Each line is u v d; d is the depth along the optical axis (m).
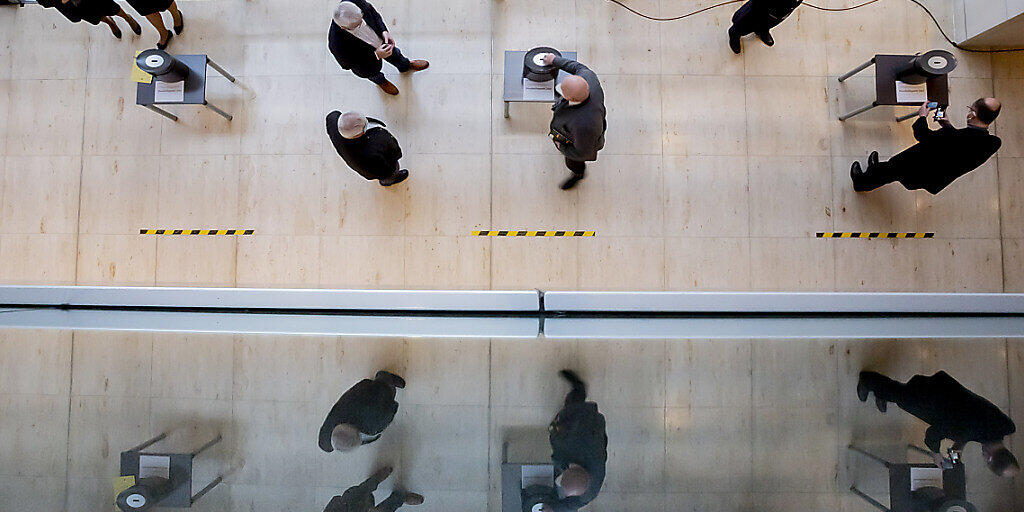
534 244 5.47
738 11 5.21
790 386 2.57
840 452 1.85
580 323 4.54
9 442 1.92
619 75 5.59
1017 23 5.09
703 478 1.65
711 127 5.56
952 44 5.61
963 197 5.50
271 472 1.68
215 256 5.51
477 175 5.51
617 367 2.90
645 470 1.69
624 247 5.47
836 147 5.54
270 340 3.60
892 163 4.88
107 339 3.61
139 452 1.83
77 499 1.52
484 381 2.63
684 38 5.61
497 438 1.92
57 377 2.73
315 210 5.52
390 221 5.50
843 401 2.36
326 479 1.62
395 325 4.34
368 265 5.48
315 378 2.69
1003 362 3.04
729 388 2.54
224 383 2.61
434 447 1.85
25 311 5.03
